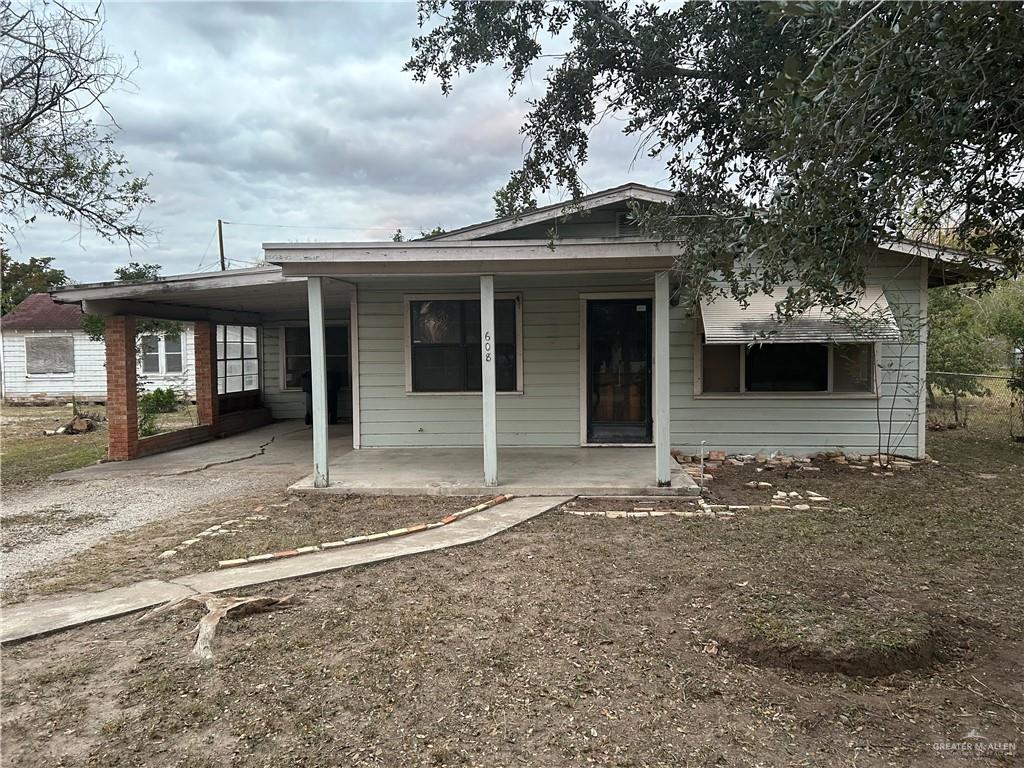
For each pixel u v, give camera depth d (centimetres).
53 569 524
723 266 396
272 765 274
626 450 993
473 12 586
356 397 1030
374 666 357
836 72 256
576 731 297
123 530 643
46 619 418
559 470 847
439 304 1016
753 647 367
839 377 982
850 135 271
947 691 328
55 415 1948
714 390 995
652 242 693
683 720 305
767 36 473
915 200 333
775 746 285
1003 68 253
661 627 402
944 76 245
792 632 370
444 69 623
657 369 743
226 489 829
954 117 257
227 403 1434
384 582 485
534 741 290
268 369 1612
